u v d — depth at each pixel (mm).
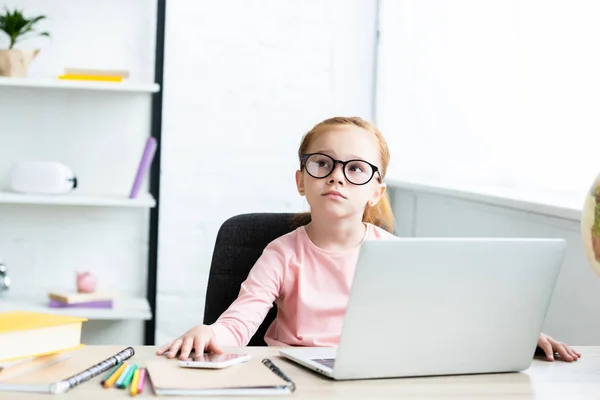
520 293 1223
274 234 1784
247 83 3191
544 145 2373
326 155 1552
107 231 3113
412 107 3154
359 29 3271
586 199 1253
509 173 2572
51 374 1097
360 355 1151
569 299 1995
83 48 3041
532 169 2439
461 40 2875
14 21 2791
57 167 2846
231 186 3195
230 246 1777
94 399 1017
